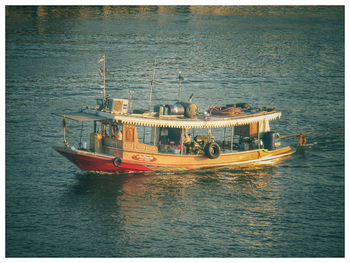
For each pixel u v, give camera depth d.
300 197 55.12
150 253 44.28
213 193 55.59
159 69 121.06
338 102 93.94
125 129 58.62
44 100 91.44
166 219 49.81
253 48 153.62
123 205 52.19
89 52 140.00
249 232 48.03
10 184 56.84
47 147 68.50
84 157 58.34
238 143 68.44
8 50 139.62
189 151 61.62
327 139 74.31
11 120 79.00
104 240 46.00
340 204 53.59
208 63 129.75
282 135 75.88
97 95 96.00
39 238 46.12
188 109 61.44
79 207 51.69
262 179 59.78
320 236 47.53
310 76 116.00
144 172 60.69
